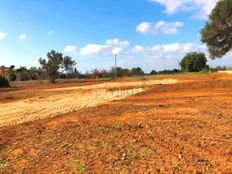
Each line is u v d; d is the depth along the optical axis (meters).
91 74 80.81
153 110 13.34
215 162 6.66
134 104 16.06
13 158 7.74
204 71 68.75
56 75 66.25
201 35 35.06
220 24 33.59
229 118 10.73
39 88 38.91
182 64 81.56
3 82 48.66
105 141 8.55
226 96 17.50
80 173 6.50
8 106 18.67
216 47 35.19
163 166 6.59
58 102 19.64
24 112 15.49
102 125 10.62
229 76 39.97
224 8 33.06
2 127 11.65
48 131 10.28
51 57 65.19
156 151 7.51
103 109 14.80
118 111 13.72
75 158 7.38
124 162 6.92
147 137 8.73
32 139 9.35
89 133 9.55
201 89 23.05
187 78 41.47
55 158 7.50
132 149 7.73
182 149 7.57
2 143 9.11
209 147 7.59
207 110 12.57
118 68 80.50
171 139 8.41
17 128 11.22
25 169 6.95
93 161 7.10
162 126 9.96
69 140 8.91
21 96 25.97
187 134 8.82
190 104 14.68
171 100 16.88
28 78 74.56
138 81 41.31
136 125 10.32
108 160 7.09
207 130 9.16
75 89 32.22
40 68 67.12
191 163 6.67
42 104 18.89
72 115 13.43
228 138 8.23
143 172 6.35
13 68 76.38
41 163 7.25
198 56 78.69
